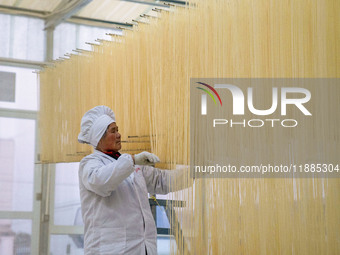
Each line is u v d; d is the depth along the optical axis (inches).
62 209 220.2
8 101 219.0
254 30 123.7
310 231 116.9
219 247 124.5
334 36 120.3
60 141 206.4
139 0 198.1
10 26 220.2
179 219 131.9
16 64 219.9
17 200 217.2
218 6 131.3
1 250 213.6
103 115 139.0
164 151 144.5
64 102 205.9
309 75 119.7
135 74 165.3
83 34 221.0
